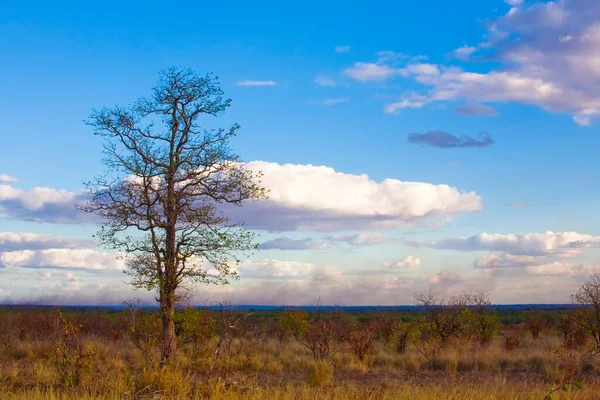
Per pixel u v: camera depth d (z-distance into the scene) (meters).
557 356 20.44
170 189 18.48
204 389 13.59
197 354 19.27
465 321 28.36
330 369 18.34
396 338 26.78
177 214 18.31
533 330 35.88
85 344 19.92
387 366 21.38
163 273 18.11
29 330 27.22
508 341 27.16
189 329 19.69
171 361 15.98
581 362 17.95
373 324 25.38
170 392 13.33
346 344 24.03
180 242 18.39
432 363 21.64
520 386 15.14
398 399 13.00
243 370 19.11
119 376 13.94
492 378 18.30
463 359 21.70
